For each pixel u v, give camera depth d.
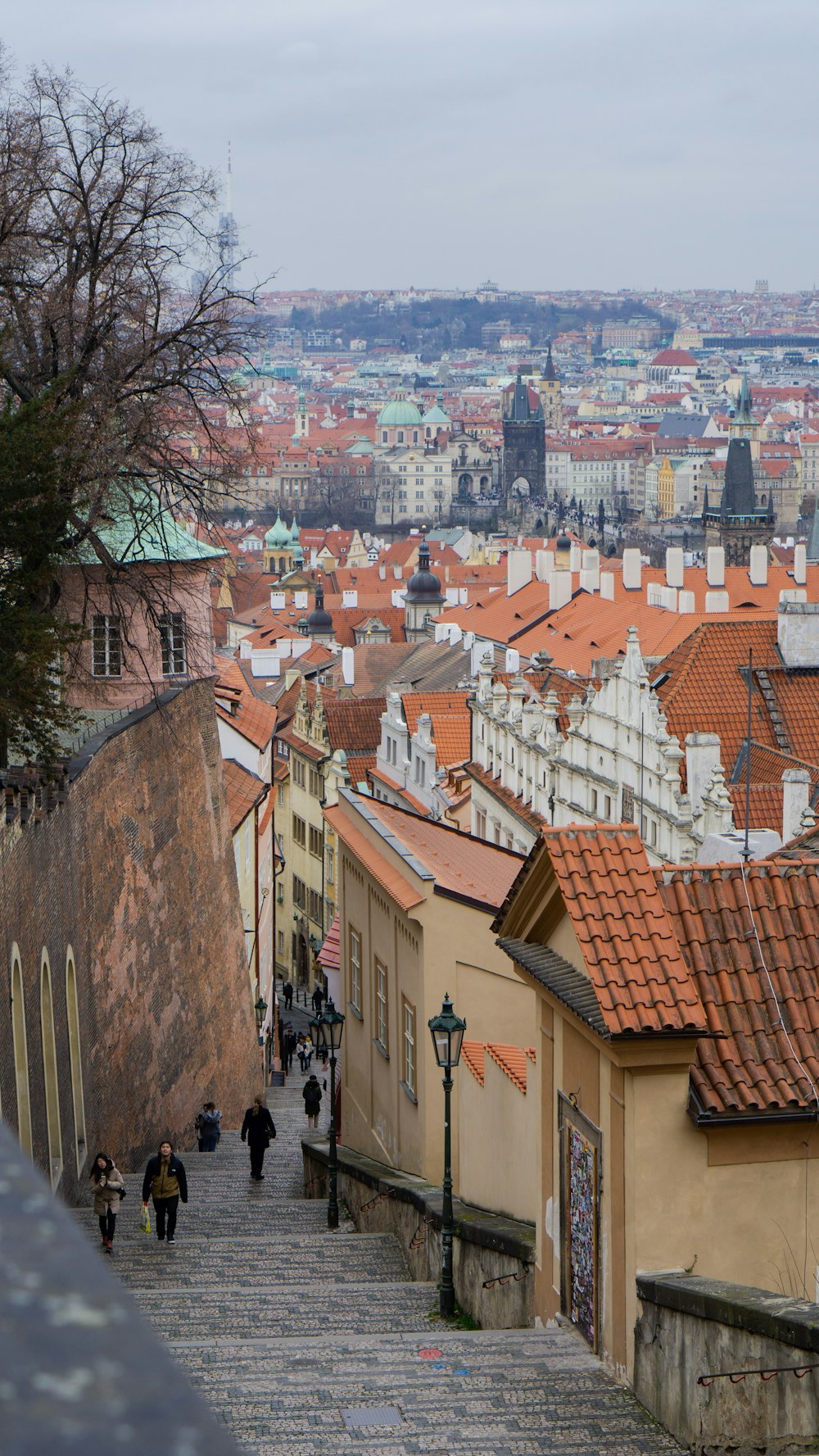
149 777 54.09
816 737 71.94
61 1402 1.50
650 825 66.81
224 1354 20.28
